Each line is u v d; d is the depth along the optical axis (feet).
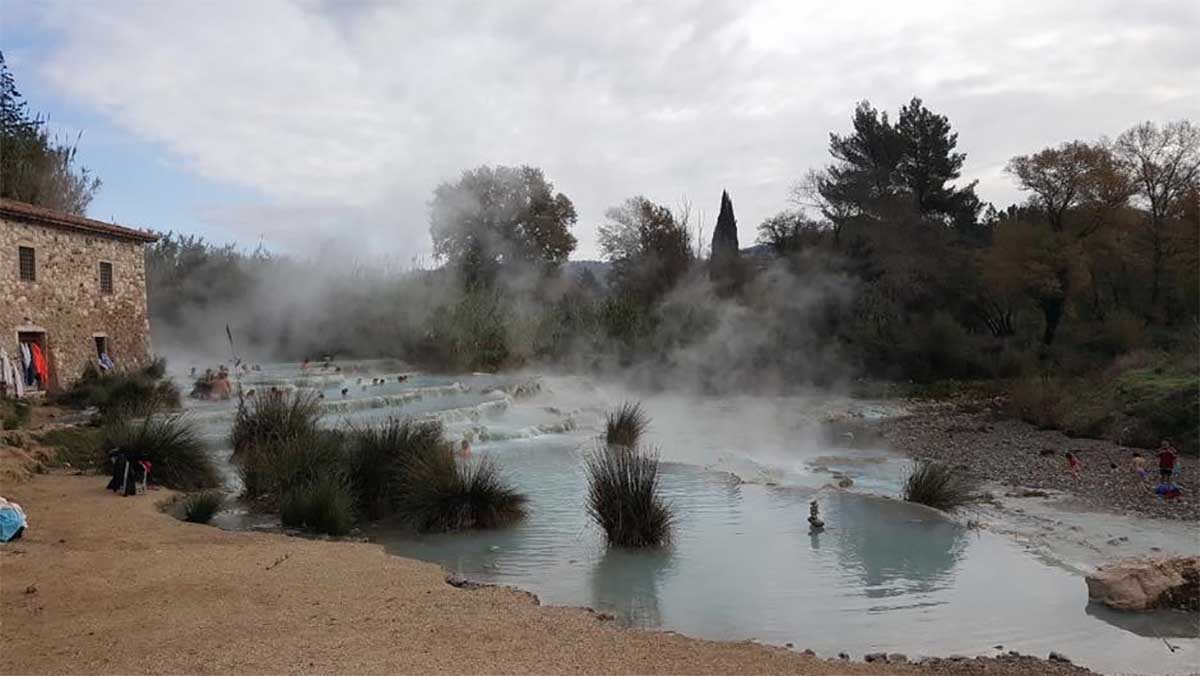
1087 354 107.45
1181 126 121.19
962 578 26.81
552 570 27.66
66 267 64.85
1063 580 26.76
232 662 17.12
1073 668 18.74
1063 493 42.70
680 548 30.50
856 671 17.97
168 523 31.63
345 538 31.73
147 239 76.48
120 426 43.50
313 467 36.32
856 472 48.55
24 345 59.00
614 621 21.42
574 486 41.91
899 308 123.13
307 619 20.20
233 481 41.11
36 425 48.11
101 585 22.97
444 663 17.22
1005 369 108.27
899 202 140.36
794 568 27.86
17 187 87.81
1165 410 61.62
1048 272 113.91
